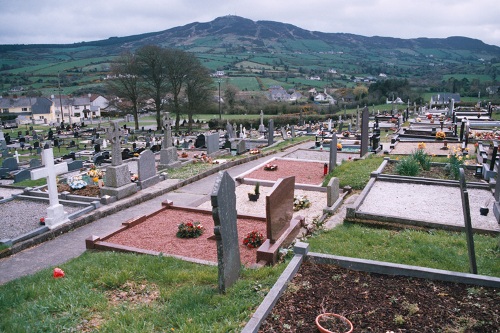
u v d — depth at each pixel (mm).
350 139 31078
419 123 37062
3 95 110062
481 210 10258
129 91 57844
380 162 17891
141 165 16219
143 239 9633
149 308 5891
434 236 8938
